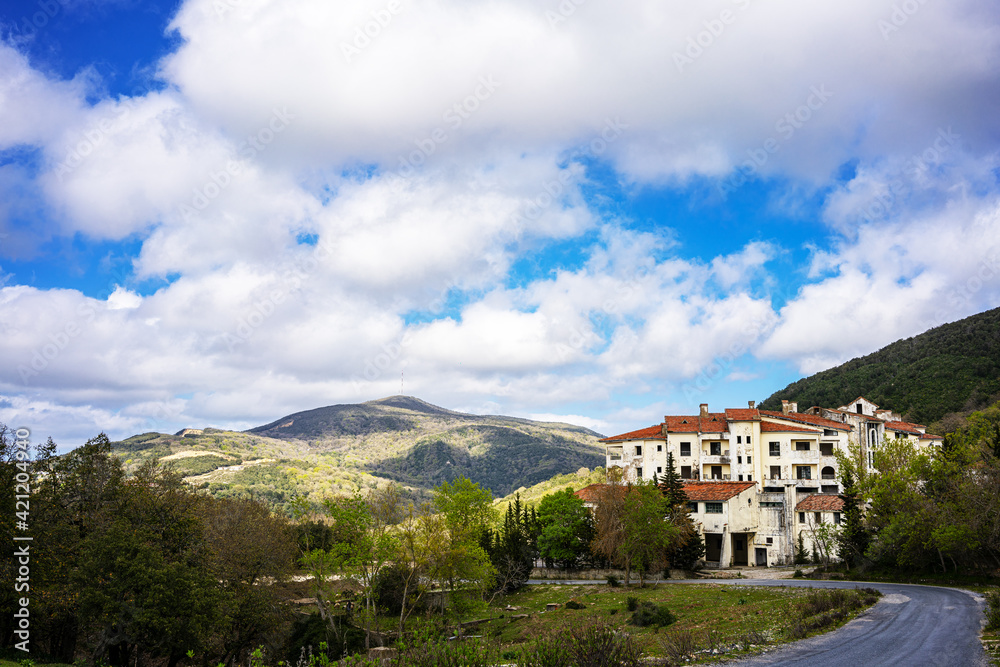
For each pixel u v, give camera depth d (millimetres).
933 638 31828
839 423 101500
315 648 52438
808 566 79625
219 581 53188
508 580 74688
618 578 78438
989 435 75875
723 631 38250
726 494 86062
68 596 42969
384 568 63594
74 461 53219
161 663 52625
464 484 62656
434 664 19328
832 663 26922
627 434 108500
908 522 62625
